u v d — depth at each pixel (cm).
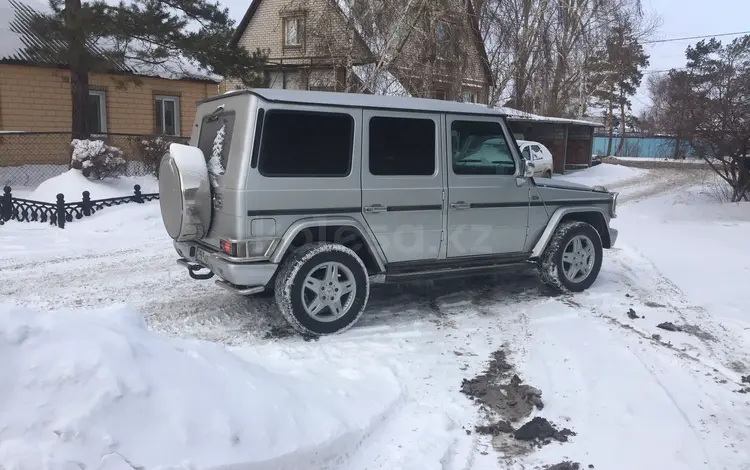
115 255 867
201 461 279
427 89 1627
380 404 389
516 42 1828
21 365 273
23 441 254
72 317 331
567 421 381
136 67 1839
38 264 801
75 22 1280
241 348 488
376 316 589
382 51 1600
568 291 673
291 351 481
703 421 380
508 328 557
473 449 350
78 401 271
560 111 2752
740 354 497
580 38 2253
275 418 323
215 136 539
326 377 426
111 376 283
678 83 1492
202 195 510
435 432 363
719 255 887
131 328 350
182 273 764
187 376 318
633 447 348
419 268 581
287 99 493
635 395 414
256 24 2694
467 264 610
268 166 490
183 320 569
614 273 784
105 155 1321
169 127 2041
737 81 1381
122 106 1895
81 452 258
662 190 2048
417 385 431
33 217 1073
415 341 520
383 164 543
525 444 355
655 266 824
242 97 498
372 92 1608
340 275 536
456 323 571
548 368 462
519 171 627
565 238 657
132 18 1348
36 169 1583
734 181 1465
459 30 1672
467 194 590
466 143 595
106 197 1219
